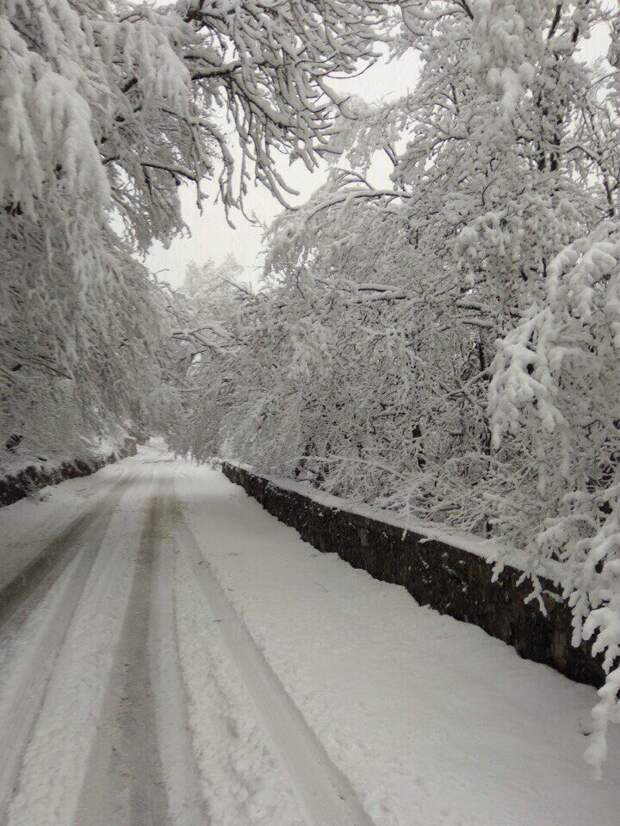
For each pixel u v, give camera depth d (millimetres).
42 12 4301
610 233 3068
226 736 3279
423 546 5598
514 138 5496
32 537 10141
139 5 6164
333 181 8617
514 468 5297
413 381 7184
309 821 2531
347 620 5316
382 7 7305
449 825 2439
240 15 6961
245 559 8094
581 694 3508
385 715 3441
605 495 2885
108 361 10078
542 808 2537
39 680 4070
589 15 5375
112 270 6625
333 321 8055
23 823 2559
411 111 7543
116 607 5859
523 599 4152
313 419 10305
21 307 7590
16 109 3537
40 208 5730
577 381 3223
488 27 4859
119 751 3145
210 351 13398
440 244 6859
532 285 5344
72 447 20375
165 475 26344
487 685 3805
